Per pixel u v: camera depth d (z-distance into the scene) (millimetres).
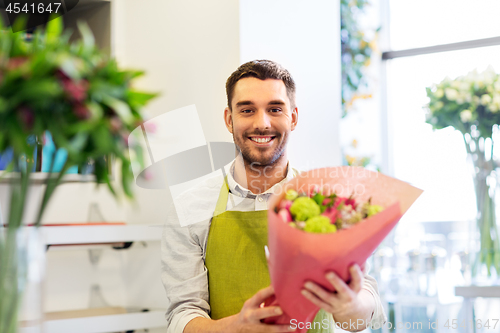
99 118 846
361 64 4363
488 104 2953
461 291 2404
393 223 1091
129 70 909
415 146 3795
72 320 2086
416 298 2623
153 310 2334
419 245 2840
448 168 3355
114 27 2381
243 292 1657
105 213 2504
